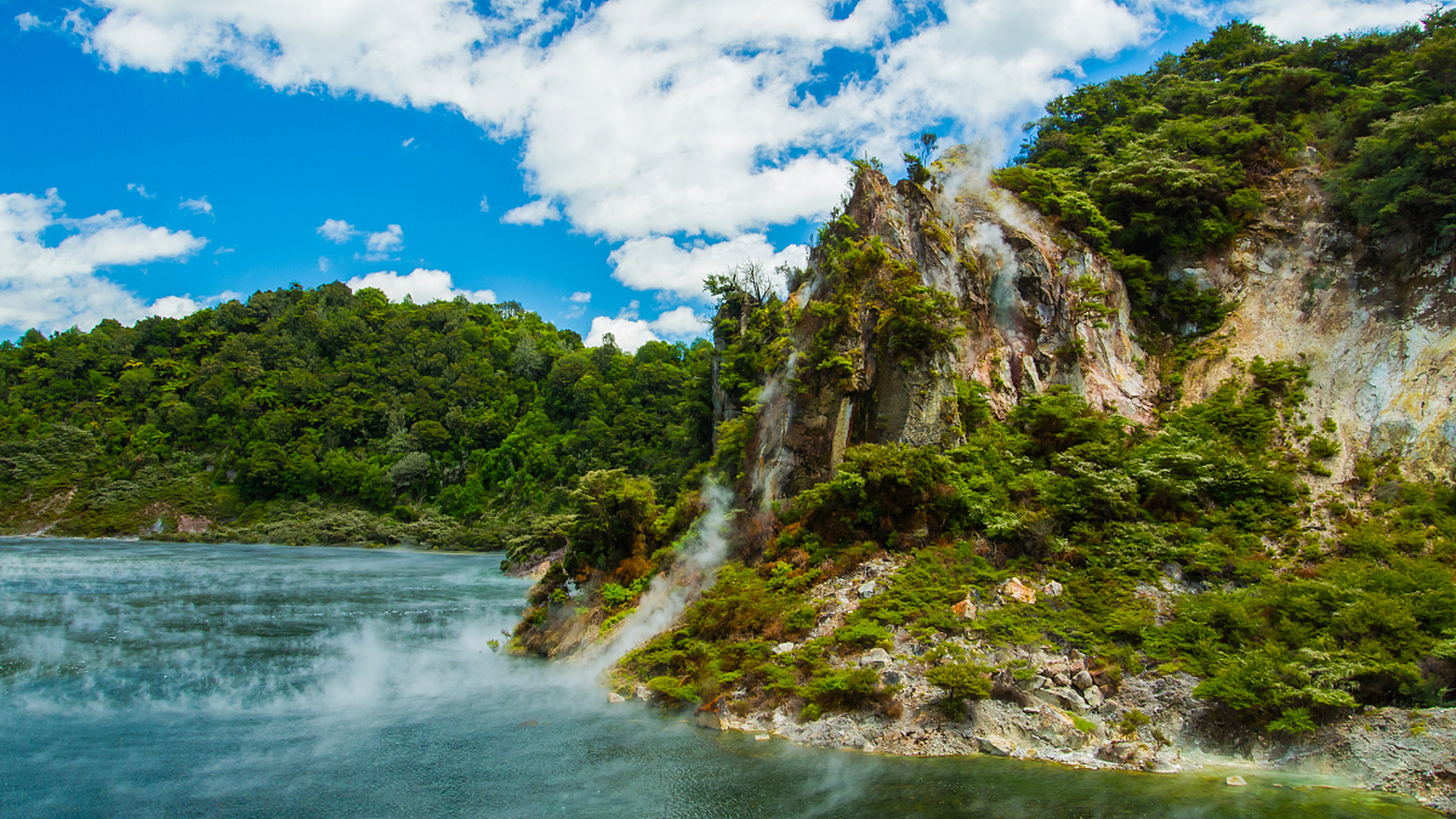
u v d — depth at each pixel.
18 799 16.39
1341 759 16.30
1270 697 17.17
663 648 24.50
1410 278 29.03
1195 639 19.58
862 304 29.38
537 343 151.88
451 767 18.22
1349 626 18.48
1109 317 32.12
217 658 29.86
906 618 21.22
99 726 21.62
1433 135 28.83
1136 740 17.58
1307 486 25.31
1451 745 15.38
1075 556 23.34
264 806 16.08
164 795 16.69
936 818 14.55
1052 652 19.75
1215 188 34.62
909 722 18.69
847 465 25.89
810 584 24.55
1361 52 41.16
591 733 20.45
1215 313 32.91
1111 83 47.38
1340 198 32.62
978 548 24.06
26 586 48.09
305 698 24.64
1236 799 15.18
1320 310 30.70
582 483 33.06
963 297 30.55
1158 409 30.73
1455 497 23.11
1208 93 41.84
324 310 149.62
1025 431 28.27
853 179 33.16
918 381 28.03
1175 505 24.84
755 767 17.53
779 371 31.78
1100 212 34.88
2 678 26.34
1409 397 26.19
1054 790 15.73
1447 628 17.91
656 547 32.47
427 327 149.62
